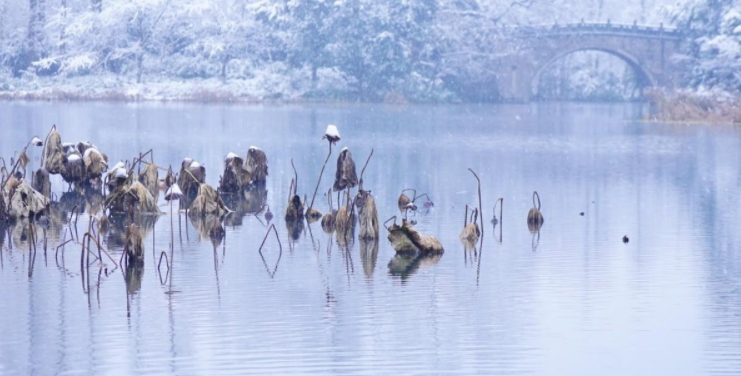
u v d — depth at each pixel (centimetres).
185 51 13175
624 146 6506
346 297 2097
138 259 2414
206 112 9788
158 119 8412
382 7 12962
